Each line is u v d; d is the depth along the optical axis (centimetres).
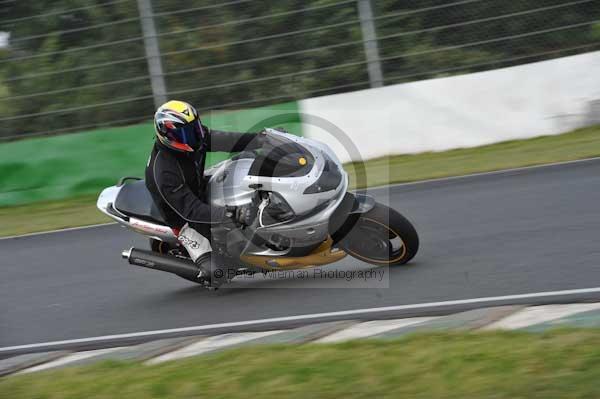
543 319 1655
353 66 4134
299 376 1481
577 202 2634
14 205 4059
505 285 1939
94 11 4281
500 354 1444
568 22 4066
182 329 1991
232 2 4253
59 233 3359
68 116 4241
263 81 4194
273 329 1883
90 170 4059
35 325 2212
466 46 4103
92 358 1817
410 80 4138
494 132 3891
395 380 1405
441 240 2433
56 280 2648
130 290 2416
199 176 2162
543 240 2266
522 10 4131
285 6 4231
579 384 1279
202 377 1542
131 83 4197
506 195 2897
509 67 3888
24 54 4300
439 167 3578
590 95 3822
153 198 2161
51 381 1650
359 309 1923
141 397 1490
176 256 2312
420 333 1623
